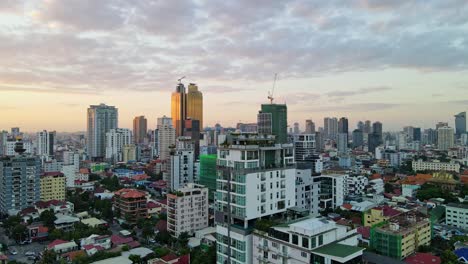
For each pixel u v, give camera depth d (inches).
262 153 4586.6
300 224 3978.8
